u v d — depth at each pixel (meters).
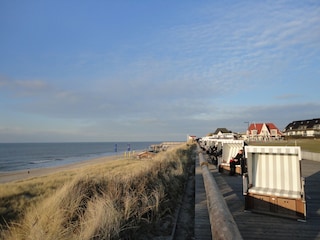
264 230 5.04
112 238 5.00
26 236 5.12
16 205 10.51
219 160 13.34
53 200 6.51
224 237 3.48
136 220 6.19
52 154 101.31
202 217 6.30
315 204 6.90
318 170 13.47
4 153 111.12
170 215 7.42
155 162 13.64
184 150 33.44
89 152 115.06
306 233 4.87
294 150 5.95
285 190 6.08
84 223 5.07
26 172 39.38
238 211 6.30
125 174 10.23
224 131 92.44
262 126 78.56
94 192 7.19
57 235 4.64
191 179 13.75
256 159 6.54
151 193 7.86
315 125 83.75
